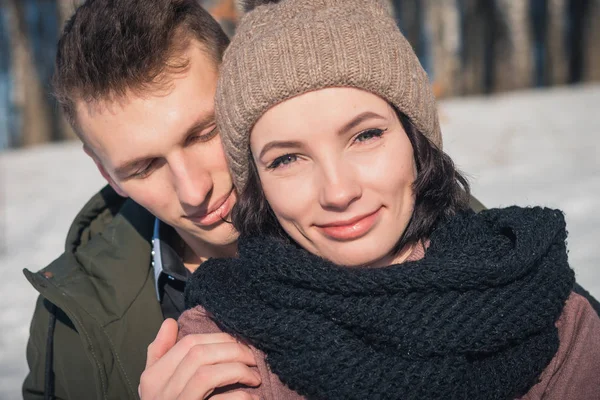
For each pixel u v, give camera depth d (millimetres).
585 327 1571
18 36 13594
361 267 1555
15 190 7492
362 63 1496
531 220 1622
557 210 1683
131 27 1708
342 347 1486
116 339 1905
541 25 16688
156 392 1579
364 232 1489
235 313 1570
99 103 1699
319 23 1526
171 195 1816
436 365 1456
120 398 1899
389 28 1596
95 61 1690
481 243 1596
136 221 2074
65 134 13477
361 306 1496
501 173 6156
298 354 1505
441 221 1661
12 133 14875
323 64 1482
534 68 16453
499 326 1469
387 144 1514
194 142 1759
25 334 3613
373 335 1487
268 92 1502
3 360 3309
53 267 2045
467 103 11344
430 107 1625
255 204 1674
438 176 1615
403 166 1522
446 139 8039
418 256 1644
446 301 1494
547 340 1528
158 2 1766
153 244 2039
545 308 1503
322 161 1470
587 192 5250
